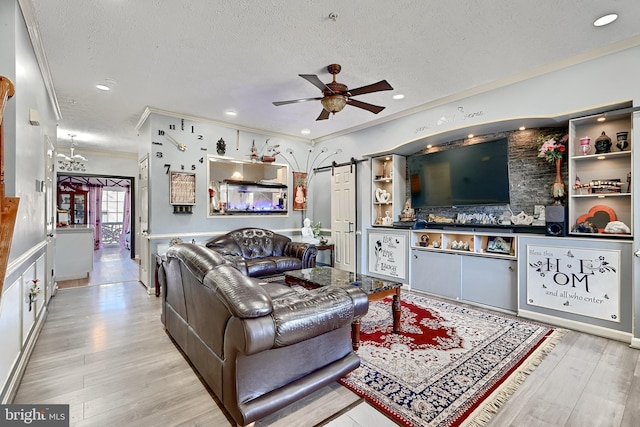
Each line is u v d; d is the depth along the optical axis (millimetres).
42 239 3104
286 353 1780
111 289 4711
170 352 2588
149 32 2604
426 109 4402
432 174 4645
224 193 5453
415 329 3059
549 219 3242
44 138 3230
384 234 5004
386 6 2287
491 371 2270
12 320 1987
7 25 1994
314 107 4492
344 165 5715
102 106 4426
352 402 1922
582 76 3037
